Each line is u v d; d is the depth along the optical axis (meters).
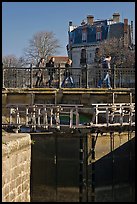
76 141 17.58
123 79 24.22
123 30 76.06
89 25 87.56
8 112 19.97
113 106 18.27
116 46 58.78
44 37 63.06
